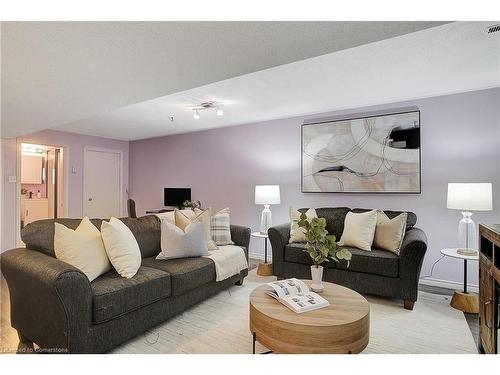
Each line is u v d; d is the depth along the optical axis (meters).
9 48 1.63
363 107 3.89
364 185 3.82
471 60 2.47
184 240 2.77
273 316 1.69
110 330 1.88
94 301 1.79
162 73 2.02
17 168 4.88
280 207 4.55
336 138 4.04
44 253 2.09
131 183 6.73
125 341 2.03
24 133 4.11
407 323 2.43
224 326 2.35
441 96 3.39
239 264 3.16
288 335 1.62
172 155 5.97
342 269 3.04
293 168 4.43
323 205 4.16
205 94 3.39
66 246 1.97
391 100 3.60
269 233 3.52
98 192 6.16
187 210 3.44
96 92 2.41
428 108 3.46
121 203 6.59
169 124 5.01
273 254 3.50
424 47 2.24
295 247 3.35
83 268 1.97
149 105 3.85
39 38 1.52
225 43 1.60
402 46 2.23
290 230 3.65
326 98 3.53
